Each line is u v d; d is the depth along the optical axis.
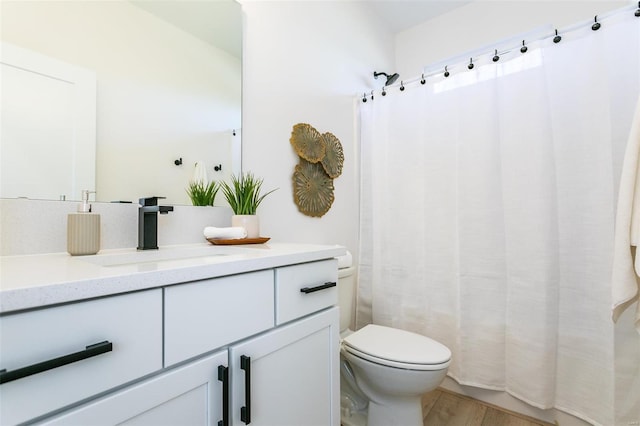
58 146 0.87
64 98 0.88
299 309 0.85
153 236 0.95
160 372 0.56
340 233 1.89
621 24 1.26
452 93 1.70
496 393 1.57
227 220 1.28
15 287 0.41
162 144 1.09
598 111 1.30
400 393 1.19
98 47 0.95
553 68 1.42
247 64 1.37
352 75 2.05
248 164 1.36
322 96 1.79
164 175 1.09
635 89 1.23
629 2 1.62
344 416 1.44
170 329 0.57
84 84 0.92
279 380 0.78
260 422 0.73
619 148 1.26
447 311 1.69
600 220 1.29
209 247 1.04
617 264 0.97
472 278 1.60
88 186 0.92
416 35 2.47
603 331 1.28
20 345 0.41
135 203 1.02
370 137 2.00
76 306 0.46
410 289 1.81
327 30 1.85
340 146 1.89
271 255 0.78
